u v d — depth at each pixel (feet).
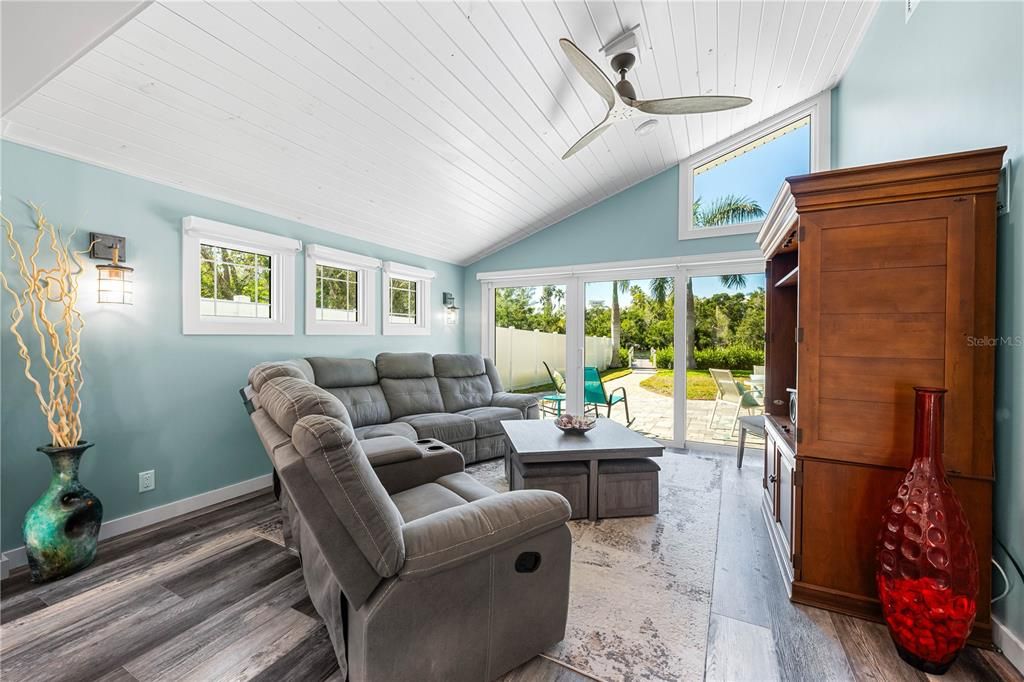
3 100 4.83
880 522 5.20
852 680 4.44
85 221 7.41
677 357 13.82
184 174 8.52
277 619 5.43
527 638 4.55
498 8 6.37
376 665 3.65
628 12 6.86
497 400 14.49
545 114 9.27
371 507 3.61
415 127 8.73
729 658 4.75
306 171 9.40
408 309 15.39
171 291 8.65
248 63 6.33
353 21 6.05
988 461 4.79
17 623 5.35
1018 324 4.63
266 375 5.94
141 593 5.99
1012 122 4.65
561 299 15.88
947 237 4.91
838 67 9.98
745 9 7.36
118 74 6.07
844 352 5.43
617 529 8.05
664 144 12.23
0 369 6.60
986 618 4.82
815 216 5.51
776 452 7.24
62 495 6.51
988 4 4.98
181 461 8.85
